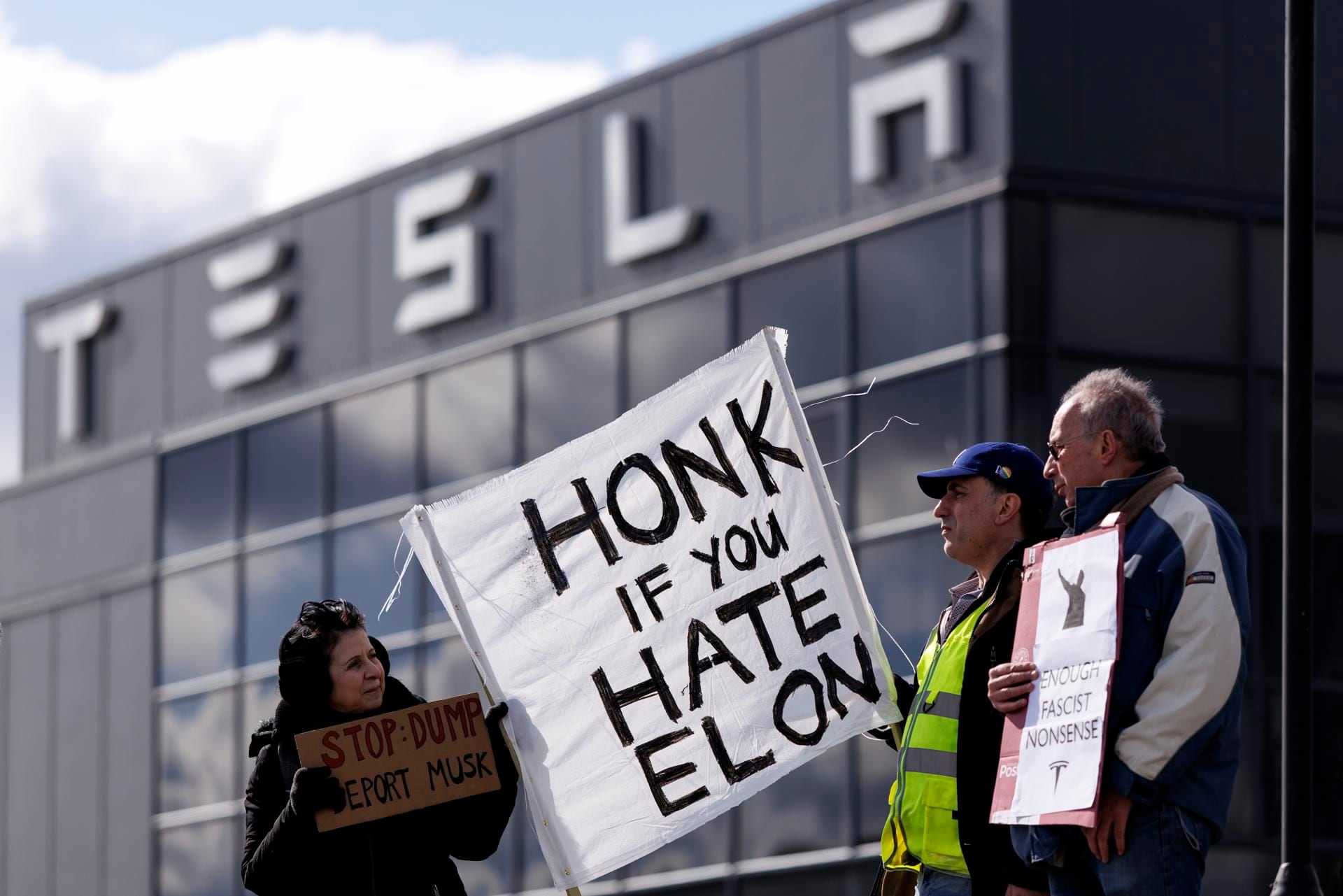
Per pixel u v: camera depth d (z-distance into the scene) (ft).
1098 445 36.65
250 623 175.63
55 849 192.85
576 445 42.96
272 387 177.27
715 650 42.29
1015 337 122.93
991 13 126.62
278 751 39.75
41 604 198.49
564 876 40.98
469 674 155.22
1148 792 34.04
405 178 167.12
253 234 180.14
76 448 196.85
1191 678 34.04
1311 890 52.42
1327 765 127.13
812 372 134.92
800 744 41.81
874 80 132.87
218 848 175.42
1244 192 129.70
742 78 142.10
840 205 134.72
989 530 41.34
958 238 126.41
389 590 163.73
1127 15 128.26
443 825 40.04
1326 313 131.85
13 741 199.21
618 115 150.20
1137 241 126.62
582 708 41.83
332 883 38.60
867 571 129.80
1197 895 34.50
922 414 127.54
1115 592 34.94
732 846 137.28
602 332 150.00
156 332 189.26
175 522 184.65
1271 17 131.85
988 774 38.58
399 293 166.40
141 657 186.09
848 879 129.39
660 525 42.75
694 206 144.46
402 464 164.45
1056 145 125.59
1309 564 54.80
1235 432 127.24
